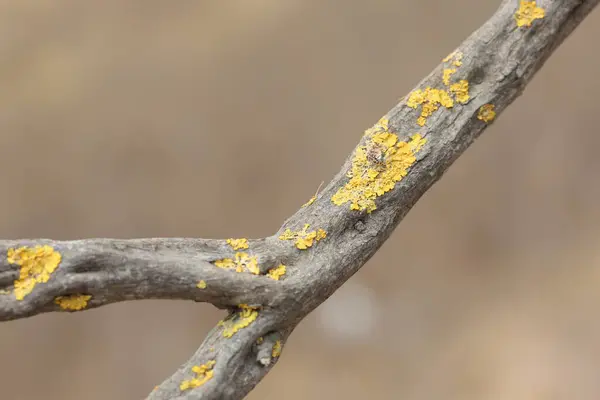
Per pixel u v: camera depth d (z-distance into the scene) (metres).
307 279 0.53
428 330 0.88
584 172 0.92
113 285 0.52
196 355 0.53
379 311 0.89
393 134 0.55
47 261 0.52
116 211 0.93
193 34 1.02
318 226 0.54
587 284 0.86
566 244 0.89
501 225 0.92
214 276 0.53
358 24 1.00
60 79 1.00
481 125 0.55
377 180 0.54
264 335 0.53
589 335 0.82
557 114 0.94
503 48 0.55
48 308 0.52
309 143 0.95
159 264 0.53
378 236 0.54
